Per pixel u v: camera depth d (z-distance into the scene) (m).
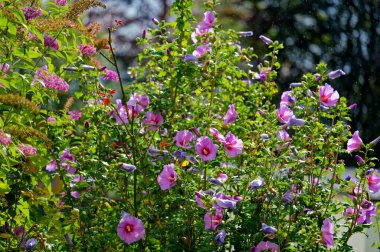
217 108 4.60
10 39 4.01
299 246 4.19
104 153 4.24
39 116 4.34
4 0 3.94
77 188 4.11
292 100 4.39
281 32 11.28
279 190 4.09
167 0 10.39
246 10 11.27
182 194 4.16
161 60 4.56
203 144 4.00
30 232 4.00
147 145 4.30
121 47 9.96
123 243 4.16
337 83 11.36
